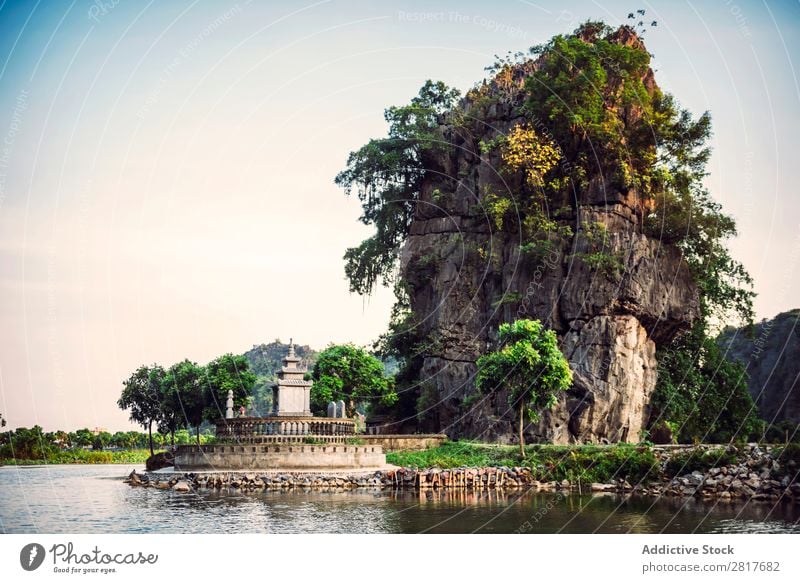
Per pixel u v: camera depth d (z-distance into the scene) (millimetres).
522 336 83750
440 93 112625
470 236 105625
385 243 113750
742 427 100250
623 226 95688
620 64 97438
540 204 99188
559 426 91250
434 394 103750
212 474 75875
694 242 100000
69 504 64688
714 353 103438
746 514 58125
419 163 111000
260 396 163125
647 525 53875
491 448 85625
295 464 77625
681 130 97688
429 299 108688
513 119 104688
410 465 82312
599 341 92688
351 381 104312
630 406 92500
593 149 97062
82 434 171875
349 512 58906
